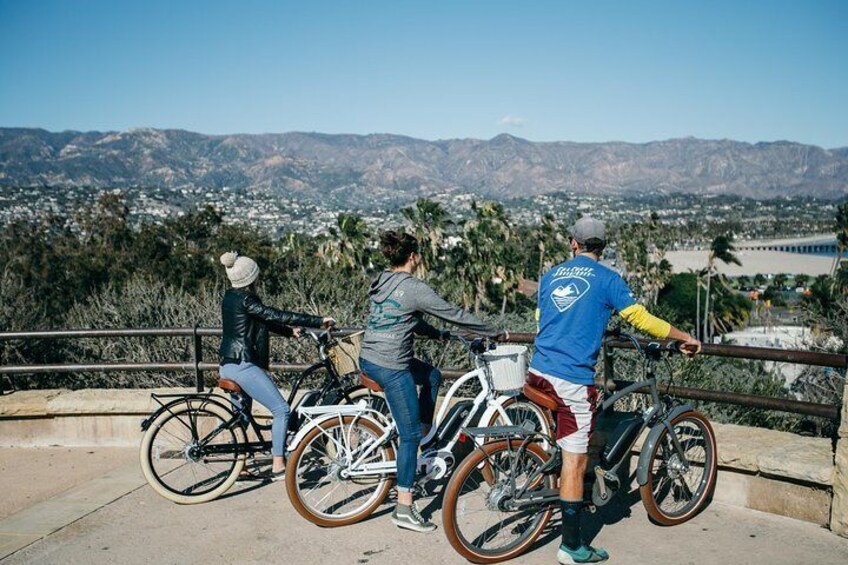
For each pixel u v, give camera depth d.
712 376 8.95
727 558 3.63
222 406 4.64
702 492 4.17
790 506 4.05
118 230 42.12
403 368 4.01
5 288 8.48
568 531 3.62
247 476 4.79
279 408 4.46
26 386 7.68
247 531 4.14
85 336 5.66
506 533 3.96
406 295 3.96
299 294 9.27
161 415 4.57
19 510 4.55
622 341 4.40
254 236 33.91
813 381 8.85
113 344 7.71
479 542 3.86
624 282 3.59
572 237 3.75
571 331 3.58
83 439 5.84
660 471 4.20
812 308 9.35
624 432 3.90
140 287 8.58
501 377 4.12
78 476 5.18
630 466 4.49
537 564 3.70
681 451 4.00
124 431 5.81
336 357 4.55
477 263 47.31
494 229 48.28
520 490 3.77
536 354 3.73
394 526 4.17
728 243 58.81
